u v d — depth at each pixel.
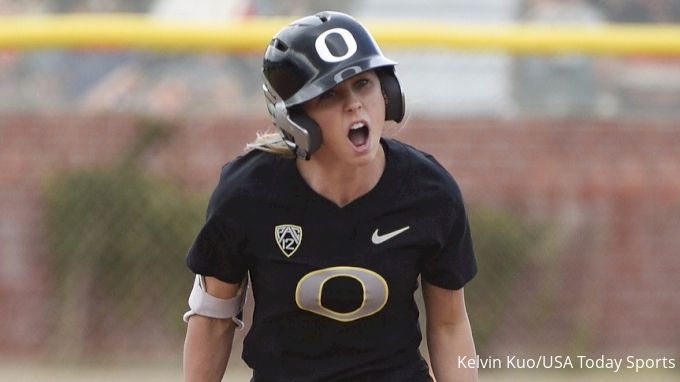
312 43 10.41
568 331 25.39
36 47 24.61
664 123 26.70
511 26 25.67
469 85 26.92
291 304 10.92
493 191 26.56
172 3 27.98
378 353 11.11
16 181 26.11
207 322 11.61
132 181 25.41
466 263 11.31
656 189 26.45
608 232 26.20
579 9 27.53
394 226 10.83
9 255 25.97
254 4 28.02
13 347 25.84
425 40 24.77
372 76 10.48
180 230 25.33
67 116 26.38
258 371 11.45
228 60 26.62
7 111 26.53
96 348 25.59
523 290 25.27
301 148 10.52
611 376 24.84
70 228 25.55
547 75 26.86
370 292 10.80
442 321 11.75
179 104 26.48
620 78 26.78
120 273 25.47
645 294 26.03
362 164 10.48
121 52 26.66
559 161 26.64
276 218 10.79
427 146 26.91
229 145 26.30
